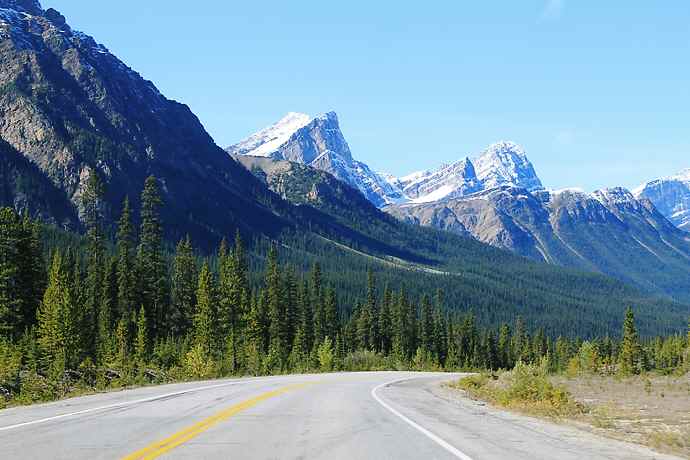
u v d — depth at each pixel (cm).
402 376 5678
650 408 2942
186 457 1032
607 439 1476
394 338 13062
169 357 6756
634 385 4934
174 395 2384
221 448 1129
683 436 1614
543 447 1260
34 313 7012
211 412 1733
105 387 3191
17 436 1236
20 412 1705
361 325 12888
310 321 11106
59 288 6569
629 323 10575
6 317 6419
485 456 1117
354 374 5938
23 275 6956
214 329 8169
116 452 1061
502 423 1731
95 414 1648
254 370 7081
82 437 1228
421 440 1306
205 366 4903
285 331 10544
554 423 1852
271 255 10825
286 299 11000
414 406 2231
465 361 13675
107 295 8381
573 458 1127
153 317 8519
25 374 3228
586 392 4206
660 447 1396
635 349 10469
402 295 13550
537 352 15575
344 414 1811
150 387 3022
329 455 1094
